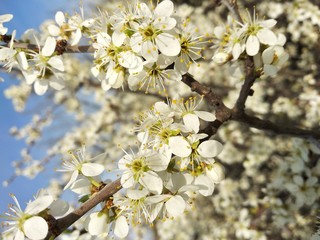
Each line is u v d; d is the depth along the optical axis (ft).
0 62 0.43
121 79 0.35
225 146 0.88
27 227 0.30
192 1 1.03
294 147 0.64
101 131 0.99
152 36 0.33
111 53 0.35
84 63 0.95
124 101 0.97
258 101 0.83
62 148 0.95
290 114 0.80
